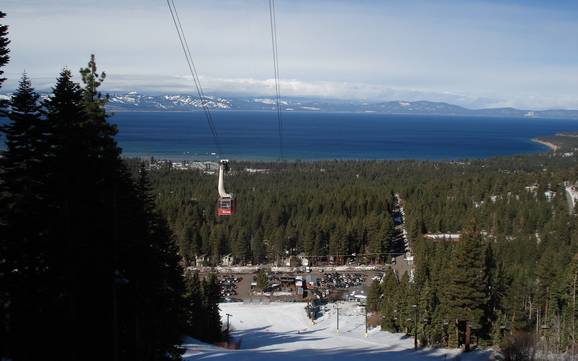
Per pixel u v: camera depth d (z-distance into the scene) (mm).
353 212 154625
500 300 65625
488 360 49125
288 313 102750
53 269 25219
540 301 66750
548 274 67188
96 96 32344
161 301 36281
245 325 94875
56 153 25766
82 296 28516
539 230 130250
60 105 26812
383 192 171625
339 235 137750
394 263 138875
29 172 25125
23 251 24469
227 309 105750
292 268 138125
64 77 27016
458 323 59344
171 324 38312
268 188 195750
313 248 139375
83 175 27016
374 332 81688
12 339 24266
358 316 99688
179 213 146000
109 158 30719
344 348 60375
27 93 25375
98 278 28938
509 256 102500
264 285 120812
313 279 128000
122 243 30969
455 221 140500
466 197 159750
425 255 103312
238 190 187250
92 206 27891
